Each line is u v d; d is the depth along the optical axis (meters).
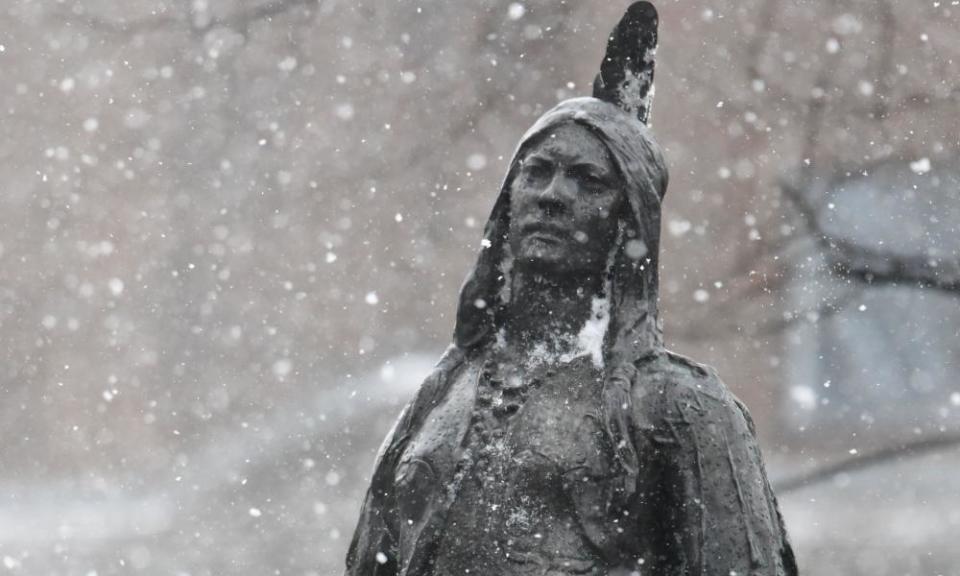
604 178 16.56
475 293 17.14
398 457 16.81
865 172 45.03
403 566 16.22
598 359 16.58
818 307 43.94
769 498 15.87
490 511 15.96
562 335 16.73
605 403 15.98
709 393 16.00
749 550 15.38
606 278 16.78
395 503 16.52
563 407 16.28
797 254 44.41
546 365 16.64
